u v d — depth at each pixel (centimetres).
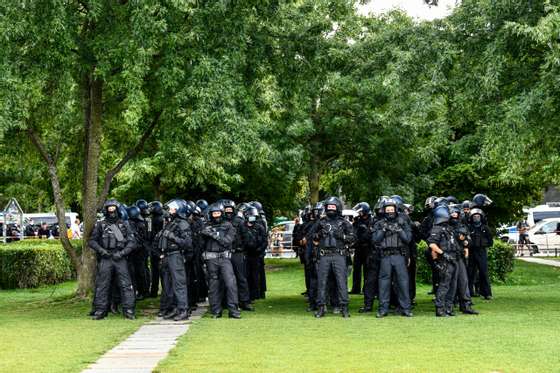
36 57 1823
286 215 4772
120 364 1042
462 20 1912
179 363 1030
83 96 2191
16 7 1725
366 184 3750
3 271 2706
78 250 3131
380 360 1042
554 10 1625
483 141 1897
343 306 1650
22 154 2350
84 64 1888
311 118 3584
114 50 1770
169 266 1669
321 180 4584
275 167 3484
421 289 2453
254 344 1207
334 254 1655
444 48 1883
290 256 4622
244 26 1912
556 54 1631
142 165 3164
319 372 954
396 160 3656
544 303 1938
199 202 2148
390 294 1745
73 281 3072
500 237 4231
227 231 1681
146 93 1966
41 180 3625
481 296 2122
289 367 992
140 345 1230
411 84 1944
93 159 2106
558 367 983
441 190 3631
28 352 1155
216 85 1761
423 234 1858
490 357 1064
